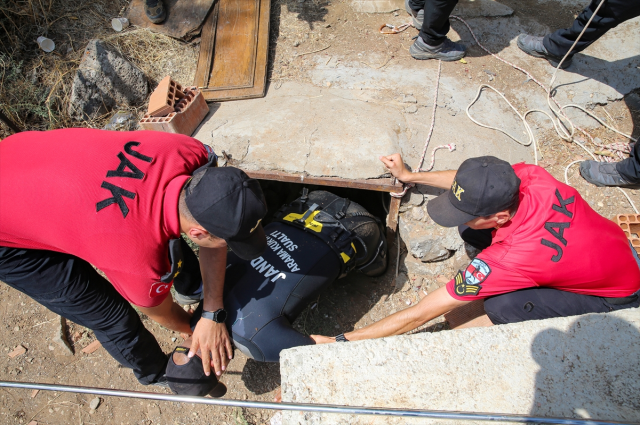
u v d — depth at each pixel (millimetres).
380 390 1493
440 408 1453
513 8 3600
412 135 2818
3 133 3141
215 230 1457
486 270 1828
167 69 3357
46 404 2475
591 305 1937
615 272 1850
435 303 1932
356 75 3150
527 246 1783
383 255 2715
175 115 2709
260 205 1495
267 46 3246
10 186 1464
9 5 3244
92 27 3361
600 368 1498
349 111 2910
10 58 3135
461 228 2441
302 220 2461
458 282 1888
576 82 3160
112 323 1893
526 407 1441
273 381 2623
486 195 1726
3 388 2504
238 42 3271
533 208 1811
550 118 3008
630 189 2705
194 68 3328
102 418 2455
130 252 1463
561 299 1940
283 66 3240
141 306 1665
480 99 3057
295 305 2178
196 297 2436
